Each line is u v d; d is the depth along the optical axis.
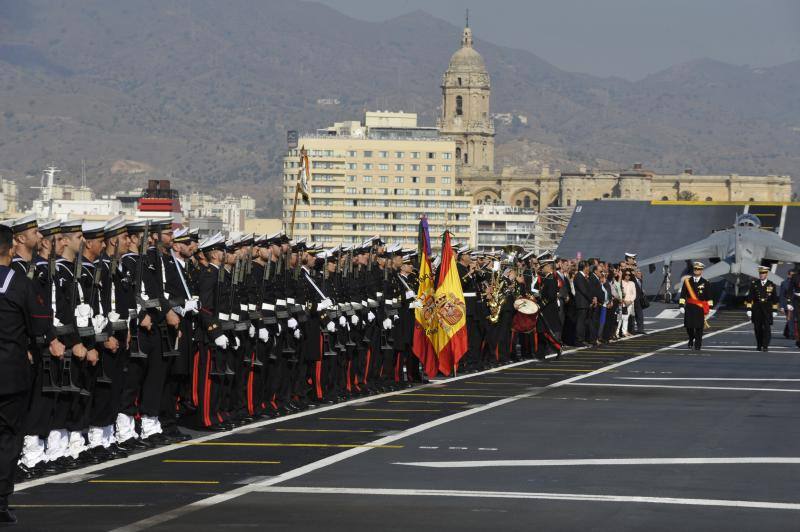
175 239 23.80
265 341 26.22
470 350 38.66
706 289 47.81
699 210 120.38
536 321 42.31
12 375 15.94
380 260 31.80
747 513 16.45
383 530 15.38
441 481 18.64
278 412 26.70
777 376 36.16
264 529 15.41
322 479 18.78
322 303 28.38
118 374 21.09
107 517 16.11
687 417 26.28
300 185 37.75
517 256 43.41
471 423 25.20
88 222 21.03
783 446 22.22
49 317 16.42
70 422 20.19
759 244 91.31
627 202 123.12
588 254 115.38
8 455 15.84
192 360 23.98
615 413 26.94
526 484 18.44
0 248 16.38
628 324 57.88
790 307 49.78
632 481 18.72
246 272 25.42
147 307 21.94
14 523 15.77
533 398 30.06
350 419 25.91
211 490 17.92
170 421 23.17
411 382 34.25
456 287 35.22
